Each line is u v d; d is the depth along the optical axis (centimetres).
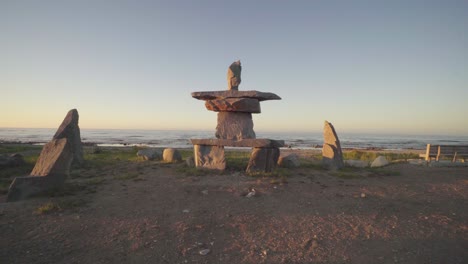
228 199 752
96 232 538
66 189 823
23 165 1299
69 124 1355
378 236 532
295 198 764
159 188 860
